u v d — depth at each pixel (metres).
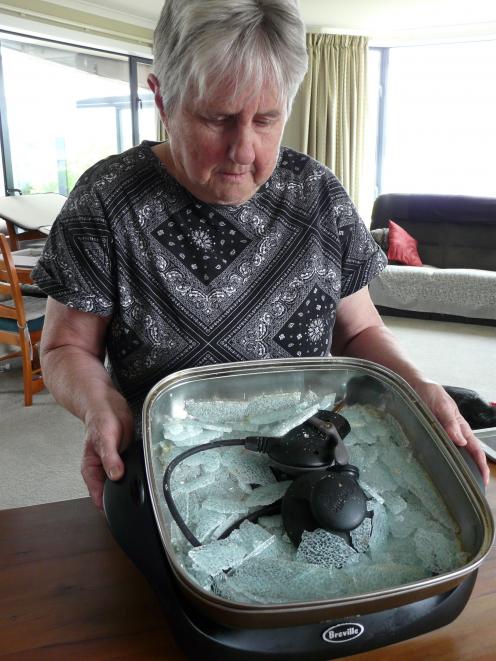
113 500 0.48
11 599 0.50
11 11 3.80
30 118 4.29
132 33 4.68
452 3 4.46
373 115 5.87
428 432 0.50
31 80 4.24
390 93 5.77
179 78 0.54
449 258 4.60
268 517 0.45
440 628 0.48
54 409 2.56
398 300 4.11
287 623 0.36
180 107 0.56
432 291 3.99
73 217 0.68
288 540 0.42
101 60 4.70
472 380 2.98
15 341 2.55
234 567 0.40
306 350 0.75
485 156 5.43
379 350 0.75
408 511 0.46
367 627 0.40
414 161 5.80
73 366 0.66
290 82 0.55
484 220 4.48
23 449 2.23
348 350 0.81
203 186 0.61
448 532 0.44
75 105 4.62
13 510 0.63
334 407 0.57
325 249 0.74
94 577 0.53
